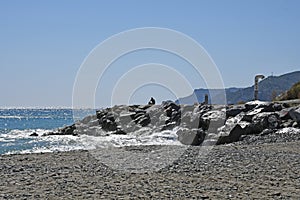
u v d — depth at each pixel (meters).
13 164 18.80
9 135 49.97
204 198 11.56
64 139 42.84
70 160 20.22
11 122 89.88
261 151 22.31
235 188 12.87
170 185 13.48
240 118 33.94
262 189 12.70
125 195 11.99
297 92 54.03
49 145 36.59
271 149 23.25
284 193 12.13
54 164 18.77
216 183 13.72
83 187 13.25
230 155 20.83
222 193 12.17
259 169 16.44
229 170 16.31
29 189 12.97
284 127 33.44
